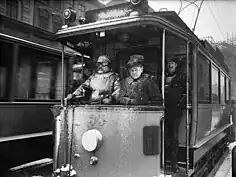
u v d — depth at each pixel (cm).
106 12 405
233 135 1175
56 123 372
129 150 319
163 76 355
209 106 565
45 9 1401
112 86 375
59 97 693
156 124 338
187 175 382
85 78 462
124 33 398
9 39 561
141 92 369
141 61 383
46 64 659
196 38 434
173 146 415
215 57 661
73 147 353
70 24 412
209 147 579
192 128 431
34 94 624
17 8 1241
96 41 436
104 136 332
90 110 344
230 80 1019
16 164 566
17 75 581
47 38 661
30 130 593
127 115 323
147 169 326
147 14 329
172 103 418
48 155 649
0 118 526
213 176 612
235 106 1191
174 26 360
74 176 348
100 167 331
